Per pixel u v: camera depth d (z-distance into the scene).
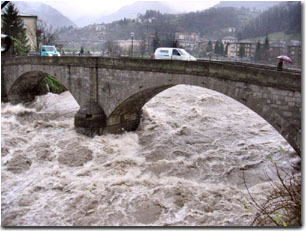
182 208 13.98
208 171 18.45
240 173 18.20
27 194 15.36
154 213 13.66
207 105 34.50
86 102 26.34
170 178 17.20
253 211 13.37
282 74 13.73
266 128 26.45
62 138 23.66
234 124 27.70
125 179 16.88
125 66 22.41
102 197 15.00
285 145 22.28
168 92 40.47
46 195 15.32
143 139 24.66
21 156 19.92
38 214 13.67
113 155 21.00
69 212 13.84
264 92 14.62
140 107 26.95
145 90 21.77
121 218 13.35
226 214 13.41
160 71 20.12
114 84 23.70
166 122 28.19
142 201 14.57
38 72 34.34
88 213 13.74
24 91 40.06
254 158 20.19
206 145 22.64
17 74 35.88
